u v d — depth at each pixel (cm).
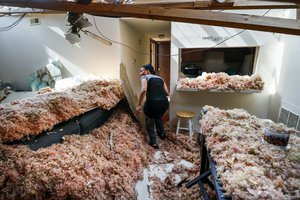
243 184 94
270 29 150
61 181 145
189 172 237
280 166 111
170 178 227
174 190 210
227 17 149
